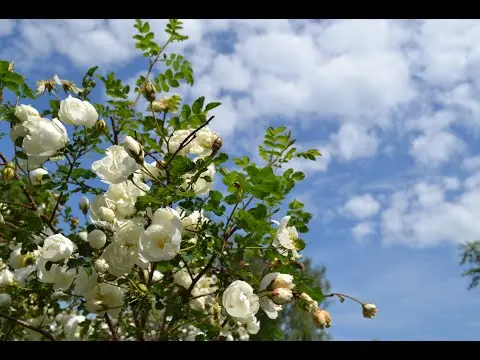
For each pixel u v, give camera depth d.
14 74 0.54
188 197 0.54
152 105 0.73
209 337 0.57
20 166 0.59
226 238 0.58
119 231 0.55
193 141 0.62
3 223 0.66
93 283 0.56
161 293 0.63
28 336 0.79
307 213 0.68
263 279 0.55
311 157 0.72
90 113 0.59
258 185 0.54
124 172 0.53
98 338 0.71
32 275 0.65
